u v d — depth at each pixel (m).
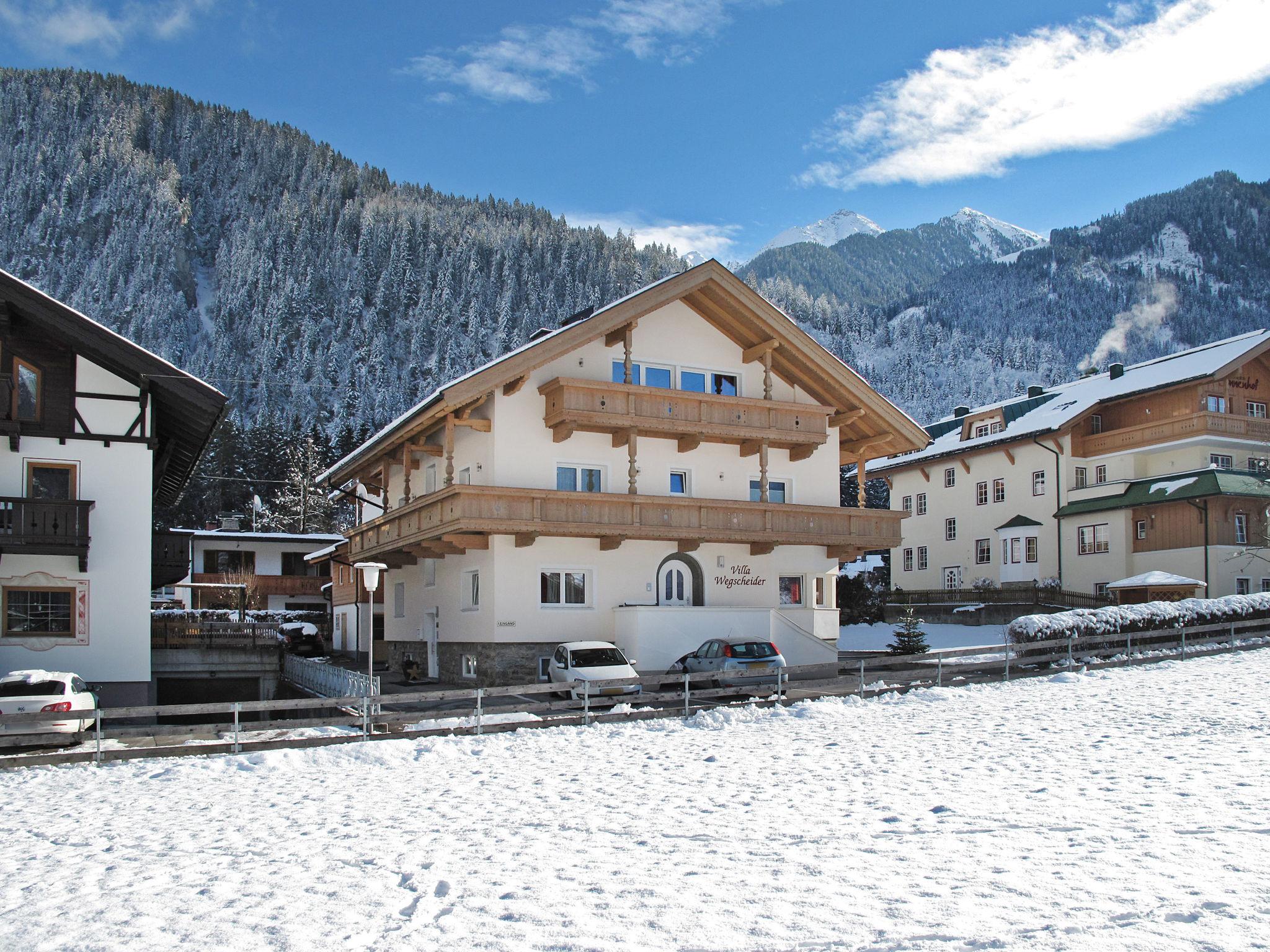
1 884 9.88
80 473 24.03
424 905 8.24
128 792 14.88
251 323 194.38
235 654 31.59
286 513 84.69
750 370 33.47
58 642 23.59
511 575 29.12
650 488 31.64
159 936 7.86
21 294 22.94
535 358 28.69
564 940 7.10
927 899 7.43
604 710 24.03
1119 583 38.94
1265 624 31.98
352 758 17.27
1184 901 6.96
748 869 8.73
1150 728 16.27
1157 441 47.41
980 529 55.50
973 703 21.06
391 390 169.25
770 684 25.36
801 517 32.56
